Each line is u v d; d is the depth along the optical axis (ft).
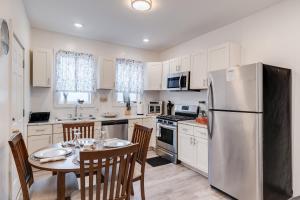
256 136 6.64
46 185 5.65
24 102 9.13
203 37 12.34
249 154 6.86
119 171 4.64
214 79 8.29
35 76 10.91
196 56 11.50
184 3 8.34
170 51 15.49
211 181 8.57
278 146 7.22
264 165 6.69
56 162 5.16
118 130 12.81
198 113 12.49
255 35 9.26
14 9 6.77
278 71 7.27
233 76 7.43
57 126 10.65
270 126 6.89
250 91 6.82
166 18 9.90
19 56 7.95
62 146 6.65
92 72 13.34
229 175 7.64
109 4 8.49
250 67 6.84
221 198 7.75
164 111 15.79
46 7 8.82
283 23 8.16
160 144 13.10
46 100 11.98
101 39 13.42
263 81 6.66
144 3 7.90
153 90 15.94
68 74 12.46
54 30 11.79
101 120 12.07
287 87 7.65
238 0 8.10
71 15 9.66
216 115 8.20
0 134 5.25
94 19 10.11
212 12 9.20
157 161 12.07
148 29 11.47
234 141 7.40
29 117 10.69
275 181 7.07
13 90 6.81
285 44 8.09
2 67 5.37
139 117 13.73
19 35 7.67
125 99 14.90
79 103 13.08
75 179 6.12
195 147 10.24
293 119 7.76
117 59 14.35
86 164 4.91
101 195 5.11
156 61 16.53
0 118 5.23
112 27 11.20
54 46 12.12
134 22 10.44
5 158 5.85
